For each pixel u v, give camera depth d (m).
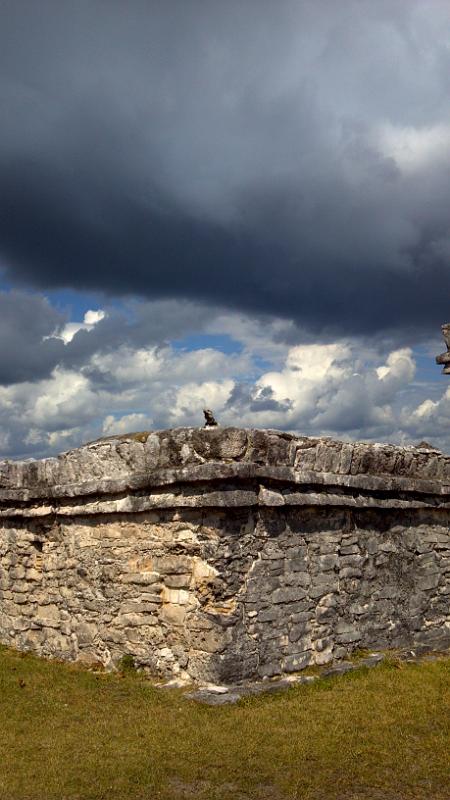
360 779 7.44
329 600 11.60
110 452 11.80
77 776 7.41
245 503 10.30
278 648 10.70
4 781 7.35
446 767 7.71
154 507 10.93
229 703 9.44
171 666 10.66
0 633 14.23
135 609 11.25
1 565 14.39
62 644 12.66
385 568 12.69
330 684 10.43
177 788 7.23
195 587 10.45
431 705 9.55
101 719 9.13
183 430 10.68
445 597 13.79
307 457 11.29
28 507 13.59
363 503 12.17
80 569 12.41
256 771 7.56
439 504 13.73
